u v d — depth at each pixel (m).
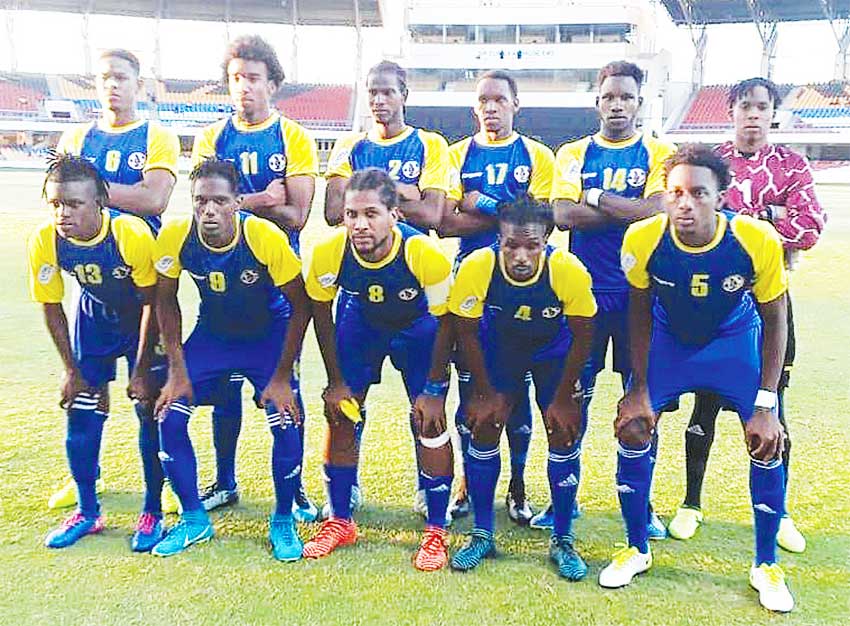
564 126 46.12
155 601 3.00
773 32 45.19
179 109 45.28
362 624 2.88
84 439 3.50
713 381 3.29
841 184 34.91
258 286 3.40
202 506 3.59
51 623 2.83
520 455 3.84
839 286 10.55
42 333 7.31
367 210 3.16
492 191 4.19
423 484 3.58
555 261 3.19
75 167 3.24
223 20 47.62
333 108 47.81
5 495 3.94
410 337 3.64
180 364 3.47
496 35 43.97
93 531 3.57
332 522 3.55
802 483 4.25
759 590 3.13
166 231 3.32
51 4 45.06
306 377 6.34
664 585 3.23
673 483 4.32
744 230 3.01
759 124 3.67
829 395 5.87
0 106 43.59
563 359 3.49
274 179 4.04
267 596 3.06
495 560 3.45
